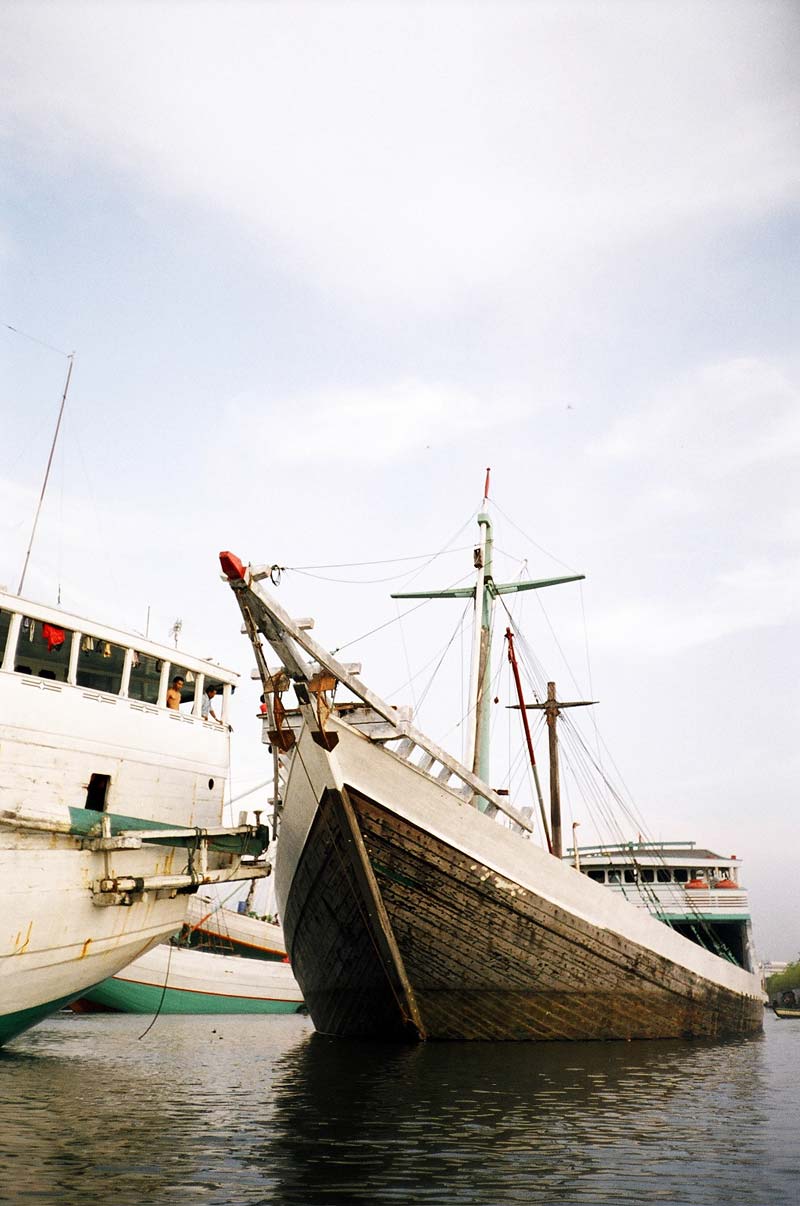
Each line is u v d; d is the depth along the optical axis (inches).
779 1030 1780.3
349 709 842.8
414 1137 434.0
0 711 753.6
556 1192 337.7
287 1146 408.5
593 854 1533.0
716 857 1497.3
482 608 1413.6
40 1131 433.4
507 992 909.2
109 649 874.1
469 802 870.4
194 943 1943.9
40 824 750.5
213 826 952.3
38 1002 767.1
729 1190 343.9
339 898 888.3
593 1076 671.1
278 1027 1321.4
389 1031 933.8
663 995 1015.6
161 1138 421.7
